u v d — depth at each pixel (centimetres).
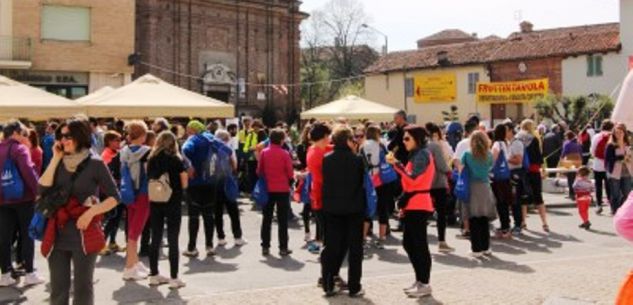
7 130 917
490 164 1114
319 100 7444
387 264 1080
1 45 3238
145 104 1875
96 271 1024
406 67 5409
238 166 2042
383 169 1230
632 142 525
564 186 2152
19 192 906
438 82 5206
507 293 862
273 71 5197
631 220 375
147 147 970
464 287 898
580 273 987
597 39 4531
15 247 1025
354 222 851
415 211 855
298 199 1273
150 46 4453
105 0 3494
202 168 1127
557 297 830
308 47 7550
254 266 1068
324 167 858
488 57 4962
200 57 4747
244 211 1747
